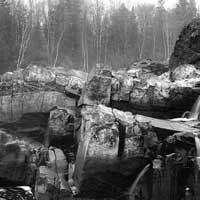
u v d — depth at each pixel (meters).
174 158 13.94
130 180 15.48
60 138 18.84
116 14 50.19
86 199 15.45
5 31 39.19
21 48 36.34
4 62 35.47
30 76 20.80
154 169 14.01
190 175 13.65
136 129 15.37
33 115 20.36
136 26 49.44
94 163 14.91
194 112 18.50
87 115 16.20
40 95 20.45
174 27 46.56
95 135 15.01
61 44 42.50
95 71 19.36
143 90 19.00
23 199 15.13
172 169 13.87
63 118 18.92
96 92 18.84
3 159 16.09
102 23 47.12
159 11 50.50
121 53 43.84
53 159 17.25
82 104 18.92
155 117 19.39
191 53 23.78
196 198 13.05
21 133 20.39
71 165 17.12
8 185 16.25
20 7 46.38
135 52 44.25
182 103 19.08
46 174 15.92
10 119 20.36
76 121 18.69
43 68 21.12
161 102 18.91
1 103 20.38
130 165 15.21
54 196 15.29
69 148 18.88
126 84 19.09
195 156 13.80
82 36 41.75
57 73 21.22
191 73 21.14
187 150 14.27
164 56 42.81
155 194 13.93
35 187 15.66
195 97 18.91
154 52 43.59
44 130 20.39
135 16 52.19
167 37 43.06
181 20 47.75
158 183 13.95
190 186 13.54
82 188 15.24
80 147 16.23
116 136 15.12
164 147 14.66
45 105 20.34
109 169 15.12
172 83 19.20
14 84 20.61
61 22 43.53
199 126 16.12
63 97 20.48
